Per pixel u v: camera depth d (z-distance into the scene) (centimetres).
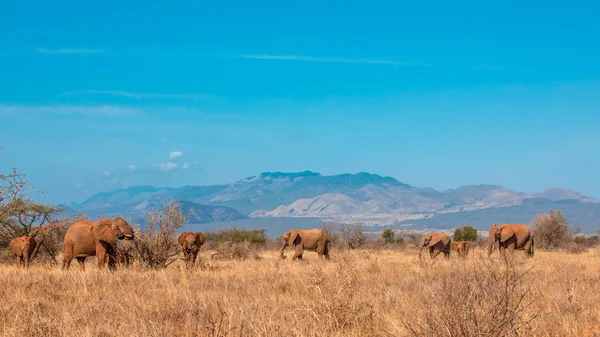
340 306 910
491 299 746
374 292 1241
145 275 1630
